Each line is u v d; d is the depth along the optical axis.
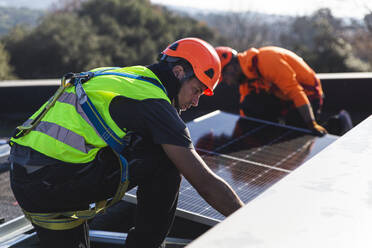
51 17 33.97
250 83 4.31
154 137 1.53
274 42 41.59
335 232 0.68
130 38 35.66
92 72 1.70
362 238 0.66
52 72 31.55
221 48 4.21
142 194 1.85
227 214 1.56
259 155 3.08
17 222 2.52
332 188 0.84
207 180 1.55
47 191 1.55
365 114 5.50
